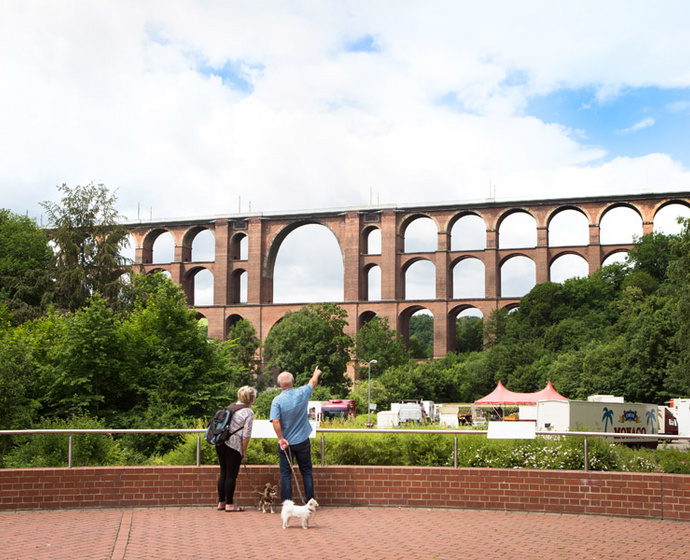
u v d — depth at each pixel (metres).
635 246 108.81
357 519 14.70
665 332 72.31
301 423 14.82
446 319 111.62
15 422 34.16
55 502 15.60
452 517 14.95
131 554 11.51
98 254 62.84
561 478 15.31
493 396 58.78
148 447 38.41
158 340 43.38
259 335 117.62
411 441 19.19
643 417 47.62
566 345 99.75
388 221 115.88
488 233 112.56
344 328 114.62
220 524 14.09
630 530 13.65
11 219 82.94
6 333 44.59
